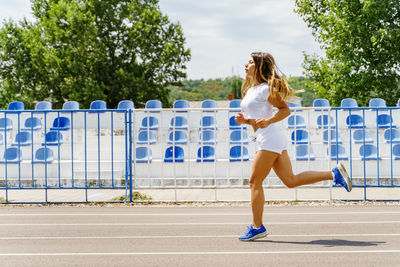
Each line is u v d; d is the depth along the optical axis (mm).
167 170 9414
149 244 4410
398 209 6441
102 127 14094
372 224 5309
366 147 8953
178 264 3648
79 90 30516
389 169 8859
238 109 7664
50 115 13328
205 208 6801
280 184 7648
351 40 19359
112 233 4969
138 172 9453
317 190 8516
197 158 9398
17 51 33625
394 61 18875
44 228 5293
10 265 3684
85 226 5398
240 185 7578
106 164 9992
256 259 3764
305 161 8734
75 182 7691
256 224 4418
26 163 9430
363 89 20078
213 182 7609
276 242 4406
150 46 33031
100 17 32438
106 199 7848
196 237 4707
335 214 6043
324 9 22594
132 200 7348
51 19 30656
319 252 3980
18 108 14508
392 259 3723
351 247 4156
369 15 18312
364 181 7219
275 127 4234
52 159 9547
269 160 4191
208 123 12578
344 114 12617
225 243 4402
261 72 4242
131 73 32094
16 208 6902
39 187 7336
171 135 11742
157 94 34031
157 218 5930
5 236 4859
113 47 33219
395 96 20266
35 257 3947
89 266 3629
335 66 19953
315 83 21875
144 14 33250
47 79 32594
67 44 30234
